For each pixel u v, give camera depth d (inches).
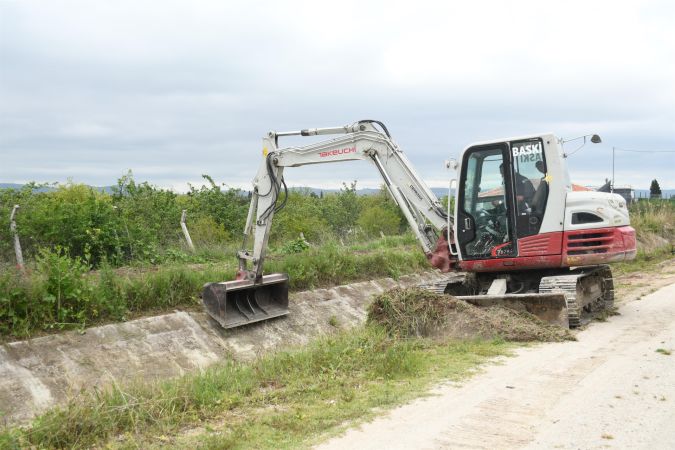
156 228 684.7
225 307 424.2
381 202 1315.2
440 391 270.1
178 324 406.9
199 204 855.7
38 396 306.0
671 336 368.5
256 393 285.6
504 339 371.6
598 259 416.2
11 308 343.9
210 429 235.0
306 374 308.2
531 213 426.9
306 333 467.5
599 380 276.1
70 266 391.5
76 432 229.0
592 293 472.1
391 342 364.2
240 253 464.8
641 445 200.4
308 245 699.4
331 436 218.7
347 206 1277.1
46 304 356.2
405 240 848.3
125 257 590.2
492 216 436.8
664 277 692.1
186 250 660.1
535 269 442.3
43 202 597.9
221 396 273.4
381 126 456.1
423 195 447.8
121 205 711.7
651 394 253.0
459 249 442.6
